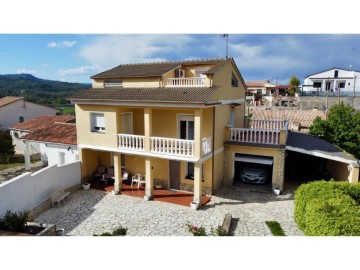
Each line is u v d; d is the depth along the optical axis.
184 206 16.39
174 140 16.05
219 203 16.75
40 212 15.60
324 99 45.91
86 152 19.95
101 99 17.23
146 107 16.55
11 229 11.57
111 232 13.34
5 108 41.47
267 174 20.38
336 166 19.41
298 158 23.05
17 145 32.81
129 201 17.23
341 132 22.41
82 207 16.42
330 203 10.83
